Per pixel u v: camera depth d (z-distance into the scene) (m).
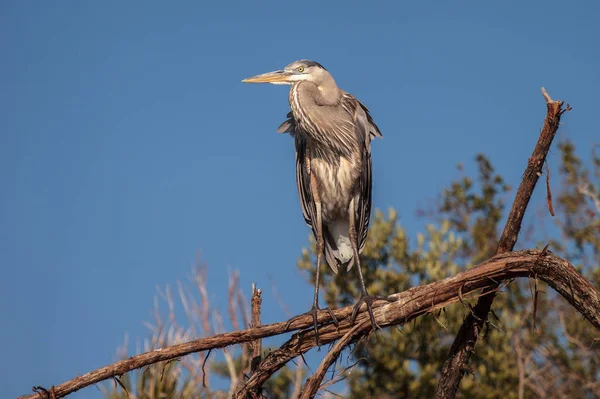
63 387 8.55
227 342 8.62
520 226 8.49
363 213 11.18
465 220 19.81
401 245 16.78
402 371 15.60
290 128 11.62
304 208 11.55
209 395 11.29
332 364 8.43
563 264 7.80
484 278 8.16
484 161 19.98
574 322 16.03
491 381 15.49
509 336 15.84
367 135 11.15
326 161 11.09
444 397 8.59
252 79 11.43
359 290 16.53
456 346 8.64
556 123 8.05
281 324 8.61
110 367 8.59
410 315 8.39
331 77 11.34
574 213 17.89
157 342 11.04
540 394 15.30
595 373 15.77
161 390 10.84
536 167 8.23
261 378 8.75
